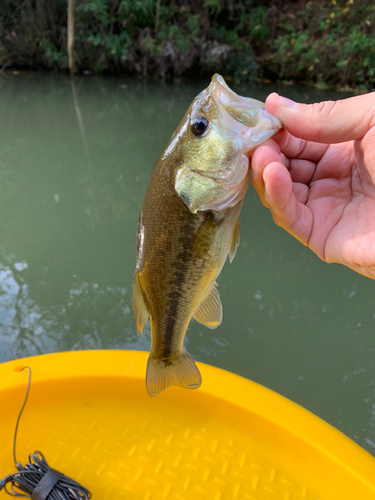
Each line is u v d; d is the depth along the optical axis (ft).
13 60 9.29
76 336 2.12
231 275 2.67
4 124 5.63
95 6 8.70
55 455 1.11
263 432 1.16
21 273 2.63
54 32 9.20
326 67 9.33
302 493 1.04
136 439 1.16
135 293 0.97
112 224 3.31
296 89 9.27
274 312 2.36
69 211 3.49
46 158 4.56
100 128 5.72
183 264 0.90
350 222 1.03
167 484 1.06
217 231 0.89
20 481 0.97
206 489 1.05
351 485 1.03
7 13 8.87
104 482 1.06
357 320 2.31
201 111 0.84
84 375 1.24
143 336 2.14
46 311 2.30
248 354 2.04
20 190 3.80
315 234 1.08
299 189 1.11
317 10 9.24
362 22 9.02
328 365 1.99
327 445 1.09
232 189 0.87
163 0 9.18
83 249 2.95
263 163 0.86
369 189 1.01
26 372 1.24
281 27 9.53
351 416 1.72
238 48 9.55
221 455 1.12
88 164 4.46
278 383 1.87
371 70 8.96
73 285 2.54
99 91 8.19
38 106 6.72
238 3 9.52
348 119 0.91
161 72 9.68
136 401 1.24
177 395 1.23
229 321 2.27
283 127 0.94
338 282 2.62
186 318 0.96
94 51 9.29
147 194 0.91
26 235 3.09
